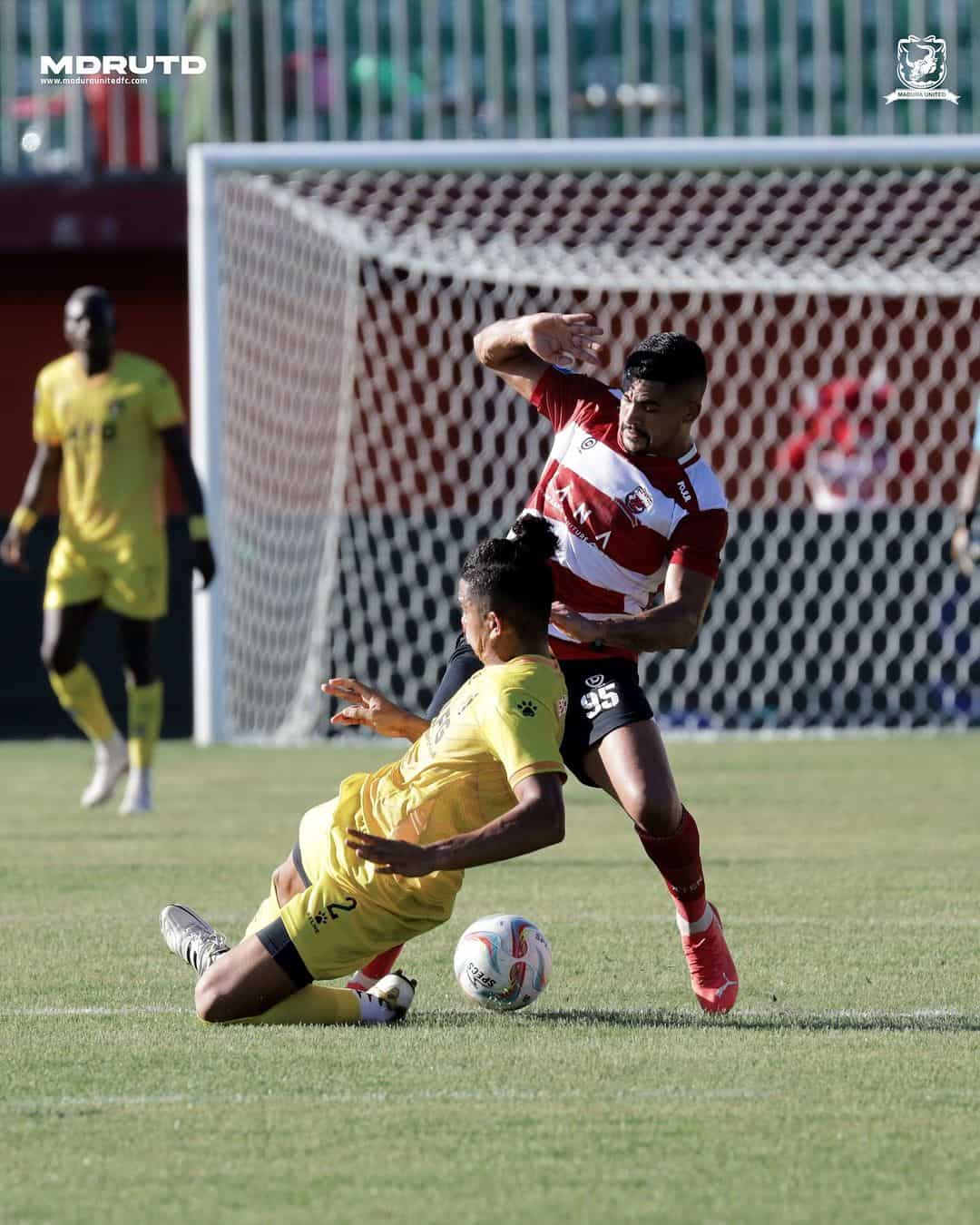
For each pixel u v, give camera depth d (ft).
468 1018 51.13
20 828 99.14
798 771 125.59
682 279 162.81
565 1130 39.01
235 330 158.30
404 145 142.92
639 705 54.39
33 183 171.01
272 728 156.04
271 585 158.20
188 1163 36.65
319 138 169.07
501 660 50.26
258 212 158.92
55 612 106.11
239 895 75.10
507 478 168.25
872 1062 45.39
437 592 161.17
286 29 170.60
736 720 158.10
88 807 108.99
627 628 52.80
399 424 167.02
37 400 107.14
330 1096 41.86
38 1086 42.78
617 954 61.77
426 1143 38.01
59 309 175.63
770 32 171.42
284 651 157.38
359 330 167.22
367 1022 50.29
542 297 168.76
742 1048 46.93
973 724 157.28
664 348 55.01
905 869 81.87
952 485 169.07
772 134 170.91
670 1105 41.04
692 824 52.85
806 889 76.07
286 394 161.38
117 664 165.68
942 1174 35.96
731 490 168.86
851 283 162.20
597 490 56.59
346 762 135.23
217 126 167.22
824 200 164.86
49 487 107.86
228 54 167.32
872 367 169.99
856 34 167.32
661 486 56.13
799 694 157.38
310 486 161.58
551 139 169.99
